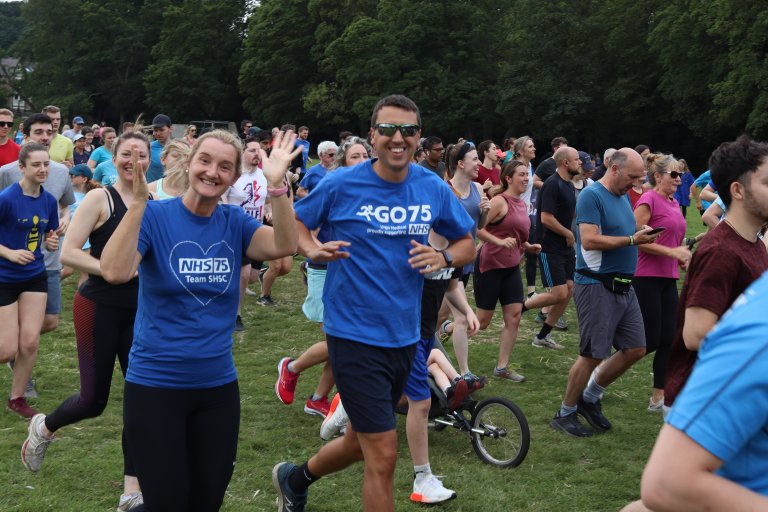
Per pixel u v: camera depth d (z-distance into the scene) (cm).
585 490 492
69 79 7362
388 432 364
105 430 566
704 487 162
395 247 373
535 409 650
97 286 442
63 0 7150
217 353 337
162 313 331
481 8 5588
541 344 859
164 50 7050
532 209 1058
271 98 6569
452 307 644
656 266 602
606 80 5338
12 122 802
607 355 569
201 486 339
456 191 664
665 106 5203
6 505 443
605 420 603
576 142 5578
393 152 365
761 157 346
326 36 6244
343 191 375
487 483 496
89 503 448
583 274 571
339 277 371
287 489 430
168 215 336
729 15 4012
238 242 349
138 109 7544
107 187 459
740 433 161
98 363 444
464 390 525
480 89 5506
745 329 163
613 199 566
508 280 718
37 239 574
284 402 617
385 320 366
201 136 339
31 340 577
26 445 461
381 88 5650
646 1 4978
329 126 6769
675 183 609
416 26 5472
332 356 372
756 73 3938
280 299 1055
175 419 329
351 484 490
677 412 168
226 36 7094
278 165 343
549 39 5166
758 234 369
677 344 378
